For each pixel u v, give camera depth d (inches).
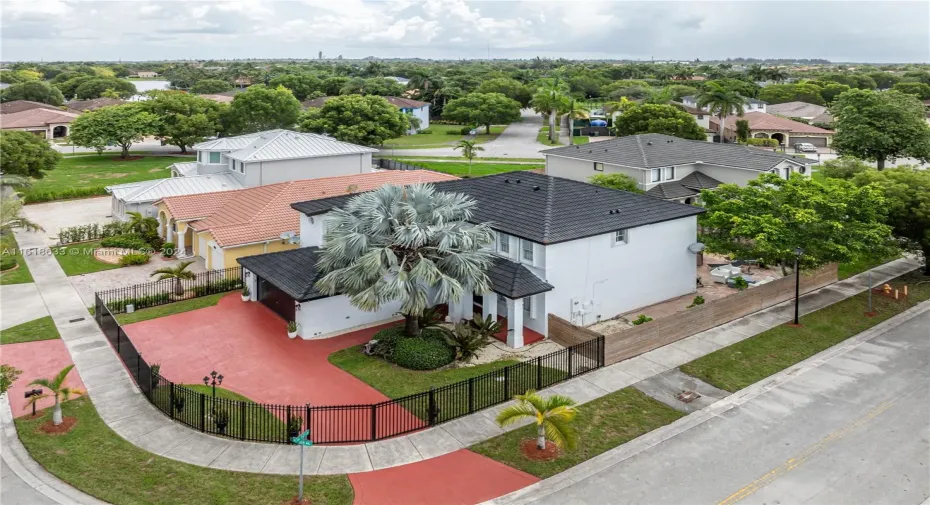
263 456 781.9
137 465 759.7
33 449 793.6
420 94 6033.5
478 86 5885.8
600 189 1417.3
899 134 2677.2
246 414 879.7
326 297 1174.3
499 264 1186.6
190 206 1808.6
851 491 716.0
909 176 1485.0
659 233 1318.9
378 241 1045.8
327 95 6510.8
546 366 1038.4
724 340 1152.8
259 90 3796.8
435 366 1035.3
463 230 1058.7
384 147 4010.8
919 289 1425.9
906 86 5649.6
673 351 1107.3
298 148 2162.9
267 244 1560.0
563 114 4660.4
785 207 1238.3
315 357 1087.0
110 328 1163.9
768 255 1240.2
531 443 816.9
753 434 839.7
